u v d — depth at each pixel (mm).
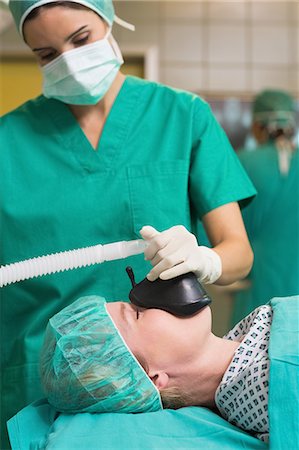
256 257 2922
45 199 1638
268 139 3117
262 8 4109
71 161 1667
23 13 1492
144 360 1260
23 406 1588
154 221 1621
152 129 1698
